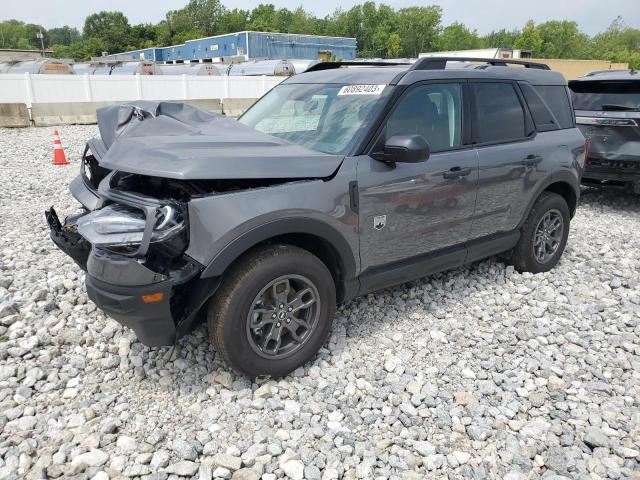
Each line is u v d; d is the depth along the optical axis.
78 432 2.90
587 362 3.77
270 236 3.12
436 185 3.95
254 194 3.09
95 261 2.93
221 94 22.73
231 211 2.99
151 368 3.52
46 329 3.85
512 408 3.23
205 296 2.98
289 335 3.47
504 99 4.66
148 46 119.44
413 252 4.01
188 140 3.24
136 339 3.80
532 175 4.77
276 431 2.98
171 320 2.96
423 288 4.81
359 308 4.39
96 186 3.87
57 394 3.22
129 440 2.83
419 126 3.93
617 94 7.83
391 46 116.12
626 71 8.56
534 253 5.15
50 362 3.54
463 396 3.30
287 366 3.37
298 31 126.25
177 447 2.79
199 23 129.25
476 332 4.10
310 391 3.34
